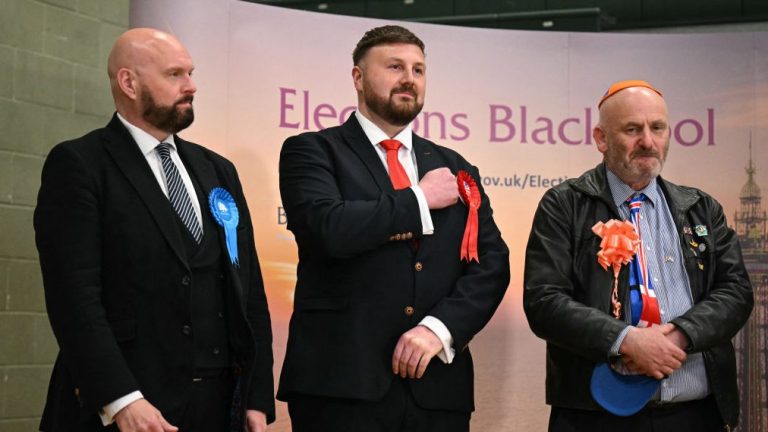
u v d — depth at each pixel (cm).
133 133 260
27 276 371
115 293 242
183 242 250
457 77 445
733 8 536
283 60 423
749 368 430
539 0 562
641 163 294
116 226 244
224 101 410
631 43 451
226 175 278
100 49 399
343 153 282
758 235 440
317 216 262
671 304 288
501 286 279
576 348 275
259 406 262
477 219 282
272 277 414
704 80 449
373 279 267
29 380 371
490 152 443
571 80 450
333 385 259
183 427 243
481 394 432
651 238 296
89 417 229
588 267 290
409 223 263
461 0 563
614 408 275
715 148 446
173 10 403
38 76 377
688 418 286
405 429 264
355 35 436
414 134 301
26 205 372
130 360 239
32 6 376
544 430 434
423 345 257
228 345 258
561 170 446
